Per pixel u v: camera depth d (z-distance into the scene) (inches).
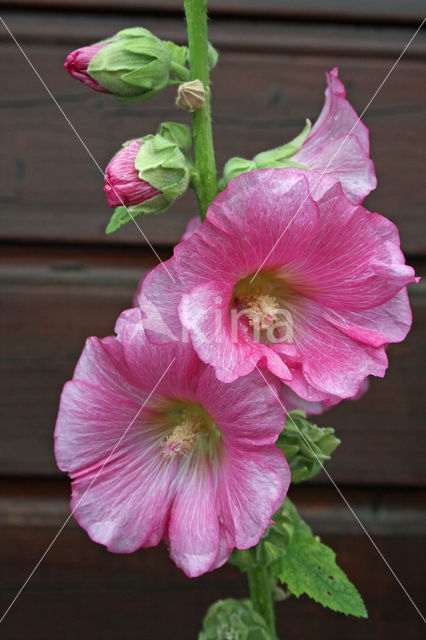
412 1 26.6
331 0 26.5
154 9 26.3
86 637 27.3
